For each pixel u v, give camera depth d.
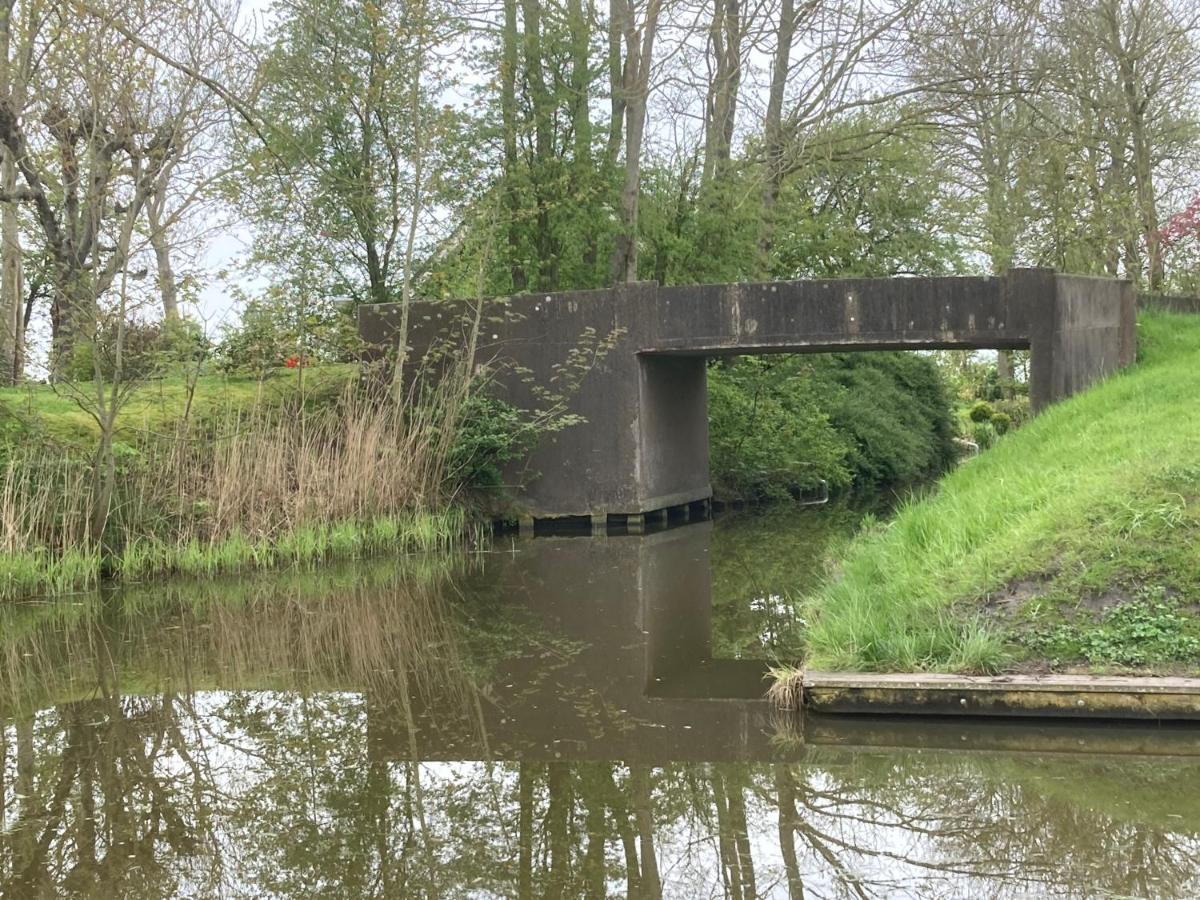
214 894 4.23
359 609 9.89
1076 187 22.05
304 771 5.66
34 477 11.05
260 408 13.01
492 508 14.94
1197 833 4.47
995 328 13.09
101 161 11.41
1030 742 5.56
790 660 7.59
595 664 7.70
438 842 4.70
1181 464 6.95
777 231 21.73
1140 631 5.87
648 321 14.55
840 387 23.84
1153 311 15.21
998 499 7.80
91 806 5.23
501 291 18.84
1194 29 20.67
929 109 20.56
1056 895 3.97
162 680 7.66
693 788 5.19
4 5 12.30
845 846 4.50
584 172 18.02
